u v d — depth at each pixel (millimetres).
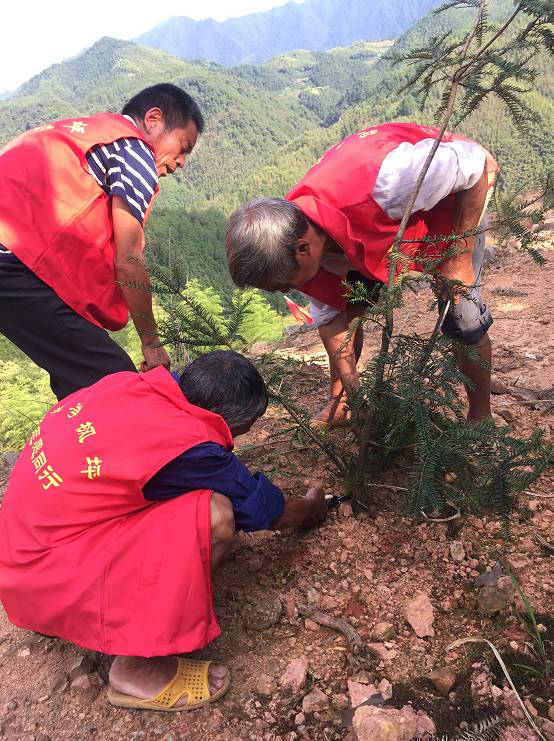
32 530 1763
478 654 1907
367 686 1842
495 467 1902
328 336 2658
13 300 2408
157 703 1799
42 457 1813
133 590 1690
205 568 1733
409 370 2113
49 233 2338
